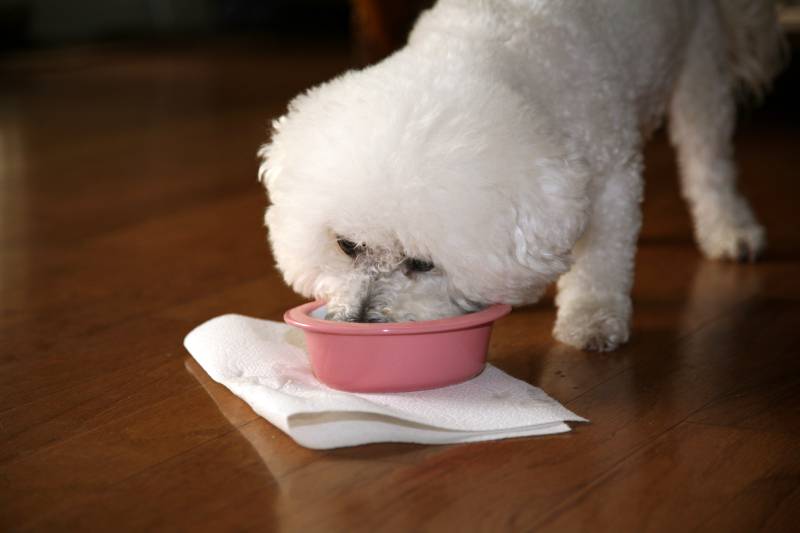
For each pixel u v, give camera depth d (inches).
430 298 67.4
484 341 69.4
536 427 64.2
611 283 81.9
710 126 105.7
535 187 62.5
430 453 61.6
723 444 62.4
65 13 374.6
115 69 314.7
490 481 57.8
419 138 59.9
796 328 84.8
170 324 88.5
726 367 76.3
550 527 52.6
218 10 424.5
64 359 80.1
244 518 54.1
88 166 168.1
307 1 420.8
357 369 67.1
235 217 129.6
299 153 64.8
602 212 79.8
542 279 66.7
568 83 74.3
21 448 63.7
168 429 66.1
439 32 74.1
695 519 53.1
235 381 70.2
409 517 53.8
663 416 67.1
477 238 60.7
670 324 86.7
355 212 60.9
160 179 155.6
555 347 81.6
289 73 290.0
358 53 171.2
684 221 123.3
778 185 140.5
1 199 144.3
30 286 101.0
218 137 193.0
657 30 86.7
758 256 106.2
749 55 116.3
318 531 52.6
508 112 63.2
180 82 280.2
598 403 69.6
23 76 300.0
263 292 97.6
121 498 56.6
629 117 80.7
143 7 403.9
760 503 54.7
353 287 67.0
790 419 66.2
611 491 56.4
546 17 76.1
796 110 205.9
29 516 54.7
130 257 111.5
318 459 60.9
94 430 66.2
